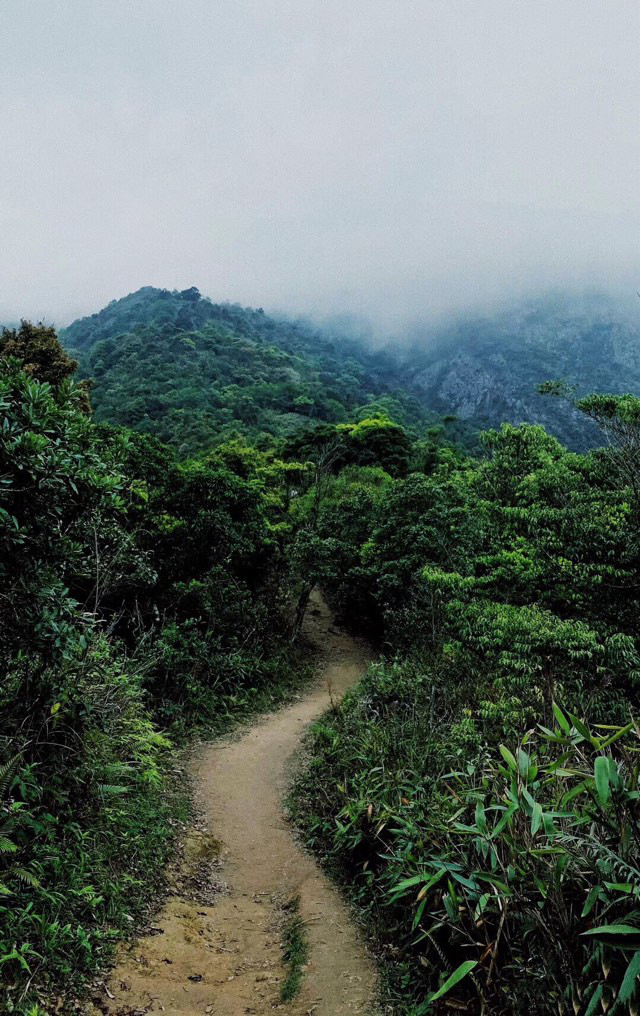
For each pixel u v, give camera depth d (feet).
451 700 32.14
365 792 25.17
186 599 51.52
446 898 15.02
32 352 50.62
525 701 27.40
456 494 61.52
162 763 31.78
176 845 23.61
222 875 22.81
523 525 43.06
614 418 38.63
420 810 20.61
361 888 20.70
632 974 10.00
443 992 12.96
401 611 56.13
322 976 15.97
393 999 14.96
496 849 15.07
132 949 16.10
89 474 18.89
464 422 444.14
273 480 97.66
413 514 60.75
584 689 28.37
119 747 26.09
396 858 18.90
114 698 26.73
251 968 17.11
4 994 12.89
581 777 13.70
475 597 36.17
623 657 27.04
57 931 14.93
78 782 20.57
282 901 21.18
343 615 79.36
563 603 35.55
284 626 67.51
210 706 42.57
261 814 28.58
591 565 34.35
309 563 65.36
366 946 17.52
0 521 15.72
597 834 13.21
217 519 54.08
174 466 57.72
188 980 15.70
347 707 41.65
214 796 30.07
